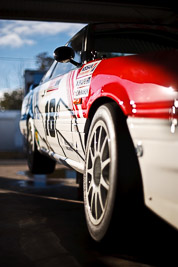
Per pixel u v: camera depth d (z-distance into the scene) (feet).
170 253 6.10
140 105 5.52
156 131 5.17
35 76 39.52
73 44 10.29
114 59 6.97
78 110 8.04
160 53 5.91
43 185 13.93
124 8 26.25
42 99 12.11
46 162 15.10
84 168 7.59
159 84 5.34
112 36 9.53
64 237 7.05
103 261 5.76
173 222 5.01
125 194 5.66
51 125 10.64
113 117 6.10
